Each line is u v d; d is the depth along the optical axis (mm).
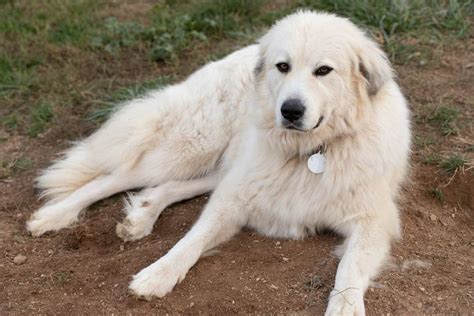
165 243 2406
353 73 2342
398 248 2385
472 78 2994
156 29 3344
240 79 2613
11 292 2297
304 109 2264
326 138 2355
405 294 2254
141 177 2650
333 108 2326
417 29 3230
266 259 2330
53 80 3160
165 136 2639
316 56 2303
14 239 2494
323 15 2387
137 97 2920
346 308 2174
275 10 3459
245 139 2521
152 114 2648
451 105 2873
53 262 2389
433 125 2812
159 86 3016
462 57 3104
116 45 3311
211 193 2631
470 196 2590
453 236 2467
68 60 3248
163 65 3236
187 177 2658
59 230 2533
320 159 2361
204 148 2635
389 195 2410
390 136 2387
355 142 2355
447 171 2629
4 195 2672
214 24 3357
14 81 3146
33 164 2795
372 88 2355
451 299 2244
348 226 2365
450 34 3207
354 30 2373
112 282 2297
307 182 2377
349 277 2232
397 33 3221
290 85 2291
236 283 2264
